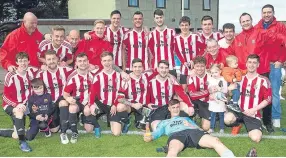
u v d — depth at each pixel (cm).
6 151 477
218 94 544
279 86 588
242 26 593
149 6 2055
